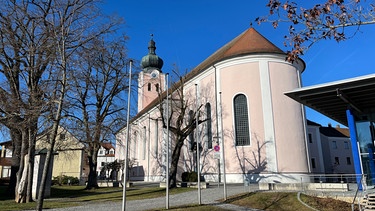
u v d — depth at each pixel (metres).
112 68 26.58
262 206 15.50
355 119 20.45
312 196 16.88
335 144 60.94
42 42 13.45
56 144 22.84
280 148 28.08
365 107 20.23
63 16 12.41
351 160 61.19
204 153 32.84
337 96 18.19
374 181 18.75
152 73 54.94
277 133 28.41
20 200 19.50
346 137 62.31
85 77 13.46
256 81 29.80
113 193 24.34
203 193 20.42
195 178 29.89
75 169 54.78
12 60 17.75
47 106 12.46
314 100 19.36
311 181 28.59
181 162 37.28
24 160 20.52
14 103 15.21
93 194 24.64
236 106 30.33
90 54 13.45
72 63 12.52
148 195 21.05
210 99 32.88
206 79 33.84
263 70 29.86
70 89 12.44
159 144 42.41
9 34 16.17
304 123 30.00
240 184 26.25
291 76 30.42
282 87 29.75
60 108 11.62
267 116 28.78
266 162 27.78
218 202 16.77
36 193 22.23
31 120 14.16
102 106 27.73
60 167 55.03
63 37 12.02
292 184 19.83
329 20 7.02
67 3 12.60
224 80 31.36
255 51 30.22
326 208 15.02
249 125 29.11
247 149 28.77
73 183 45.59
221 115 30.84
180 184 25.58
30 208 16.50
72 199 20.88
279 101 29.33
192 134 36.22
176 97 35.69
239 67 30.66
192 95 36.06
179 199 18.38
